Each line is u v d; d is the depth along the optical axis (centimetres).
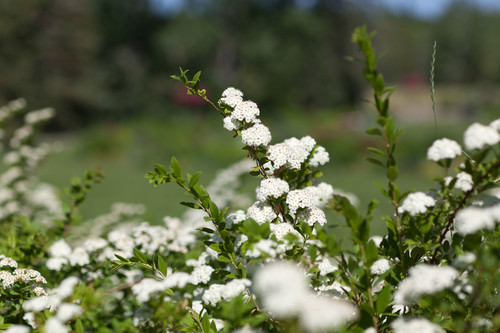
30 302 147
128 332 143
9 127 552
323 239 129
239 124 170
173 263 226
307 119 3073
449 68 6500
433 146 139
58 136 2909
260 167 171
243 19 4028
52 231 279
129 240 225
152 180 156
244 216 170
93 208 836
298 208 156
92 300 135
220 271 167
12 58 2888
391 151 135
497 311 132
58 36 3075
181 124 2411
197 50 3884
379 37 4272
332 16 4100
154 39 4028
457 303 126
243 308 126
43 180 1197
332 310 90
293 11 3969
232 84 3781
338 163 1548
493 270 117
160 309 128
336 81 4103
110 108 3325
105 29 3903
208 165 1609
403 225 153
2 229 256
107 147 1892
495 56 6353
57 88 2977
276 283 91
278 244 138
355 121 2905
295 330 111
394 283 147
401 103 4647
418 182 1184
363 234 124
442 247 150
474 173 136
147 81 3669
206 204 157
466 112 3825
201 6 4025
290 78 3931
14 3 2858
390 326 133
